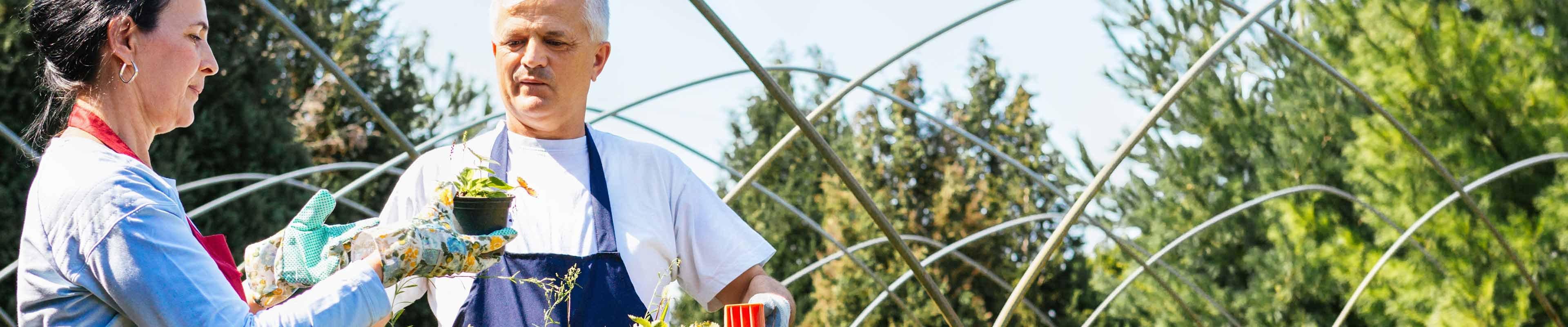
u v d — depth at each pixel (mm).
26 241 1620
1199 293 9477
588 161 2463
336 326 1650
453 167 2477
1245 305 11844
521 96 2371
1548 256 8977
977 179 16594
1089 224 8508
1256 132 11727
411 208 2480
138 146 1706
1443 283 9312
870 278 15359
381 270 1782
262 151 10805
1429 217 7285
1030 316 15906
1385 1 9008
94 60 1652
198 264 1603
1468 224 9039
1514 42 8727
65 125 1772
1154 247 12586
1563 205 8594
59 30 1648
